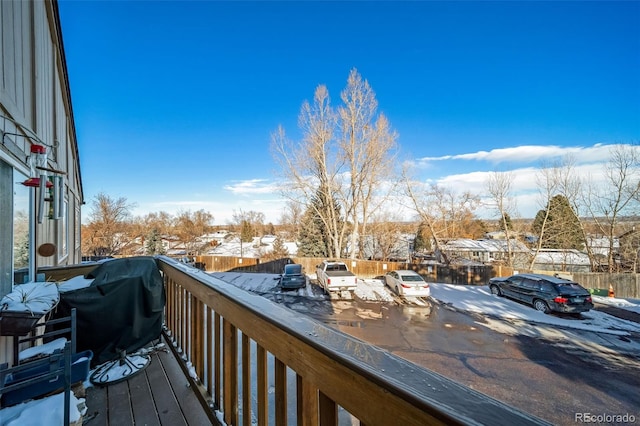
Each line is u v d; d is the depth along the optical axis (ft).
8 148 7.40
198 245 102.58
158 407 6.02
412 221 75.10
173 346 8.70
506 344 21.74
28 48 11.69
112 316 8.06
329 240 67.00
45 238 14.58
